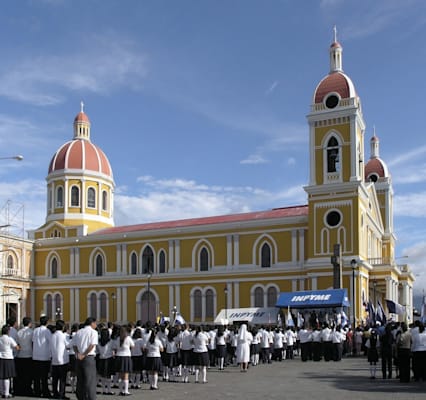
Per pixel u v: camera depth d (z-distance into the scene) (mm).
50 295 81750
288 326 45156
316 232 62469
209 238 70812
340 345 40500
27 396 22062
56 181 87125
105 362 23312
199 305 70375
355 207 60719
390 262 66062
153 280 73625
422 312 44781
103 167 89188
